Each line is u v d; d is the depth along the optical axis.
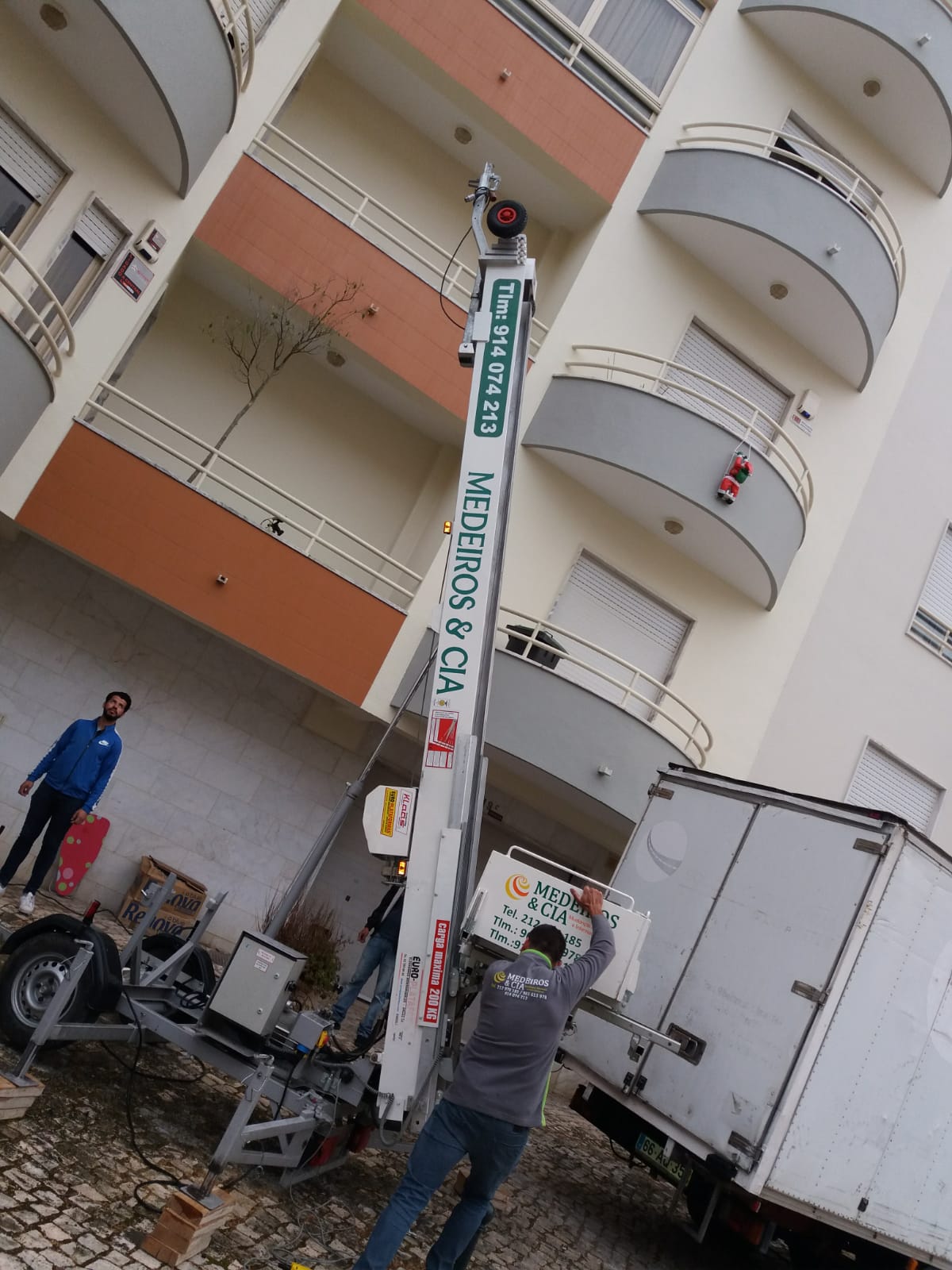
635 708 12.82
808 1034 6.55
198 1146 5.45
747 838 7.58
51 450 9.69
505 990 4.76
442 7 11.59
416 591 11.23
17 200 9.10
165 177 9.98
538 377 12.16
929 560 15.13
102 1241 4.11
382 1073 5.02
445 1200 6.52
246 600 10.42
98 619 11.17
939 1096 7.36
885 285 13.13
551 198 12.95
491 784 12.54
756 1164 6.41
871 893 6.72
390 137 12.51
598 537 12.54
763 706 13.51
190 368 11.71
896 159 14.67
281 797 11.81
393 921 7.62
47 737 10.98
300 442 12.16
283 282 10.81
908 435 14.98
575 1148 9.72
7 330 8.14
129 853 11.16
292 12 10.77
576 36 12.42
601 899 5.36
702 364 13.34
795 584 13.88
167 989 6.37
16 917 8.09
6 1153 4.48
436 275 12.59
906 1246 7.48
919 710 14.90
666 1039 5.46
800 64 13.84
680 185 12.54
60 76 9.09
